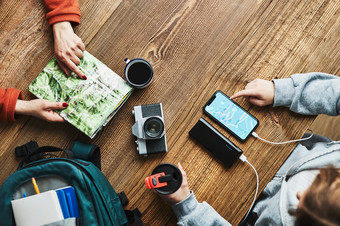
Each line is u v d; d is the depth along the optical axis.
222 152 0.90
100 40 0.94
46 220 0.73
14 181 0.78
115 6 0.94
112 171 0.93
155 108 0.91
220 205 0.91
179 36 0.94
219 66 0.94
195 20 0.94
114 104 0.88
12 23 0.94
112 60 0.94
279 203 0.90
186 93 0.94
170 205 0.90
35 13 0.94
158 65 0.94
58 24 0.89
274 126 0.92
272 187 0.91
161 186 0.84
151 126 0.89
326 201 0.84
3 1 0.94
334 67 0.92
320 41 0.92
